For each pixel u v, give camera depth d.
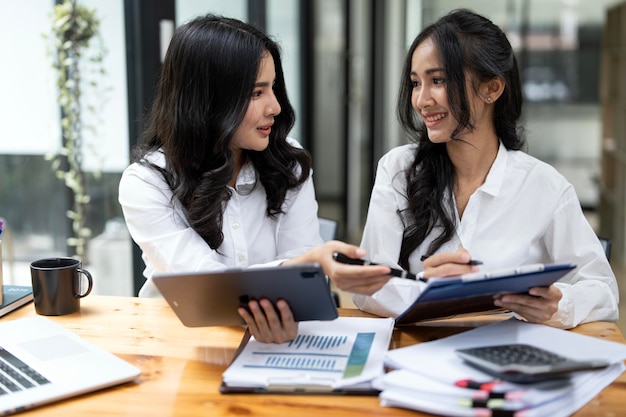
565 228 1.67
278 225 1.83
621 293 4.19
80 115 2.98
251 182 1.78
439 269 1.28
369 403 1.12
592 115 7.02
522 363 1.08
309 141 4.68
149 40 2.81
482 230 1.69
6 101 2.92
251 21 3.70
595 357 1.18
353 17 5.33
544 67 7.00
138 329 1.46
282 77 1.72
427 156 1.72
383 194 1.77
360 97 5.57
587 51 6.93
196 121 1.60
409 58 1.63
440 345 1.25
